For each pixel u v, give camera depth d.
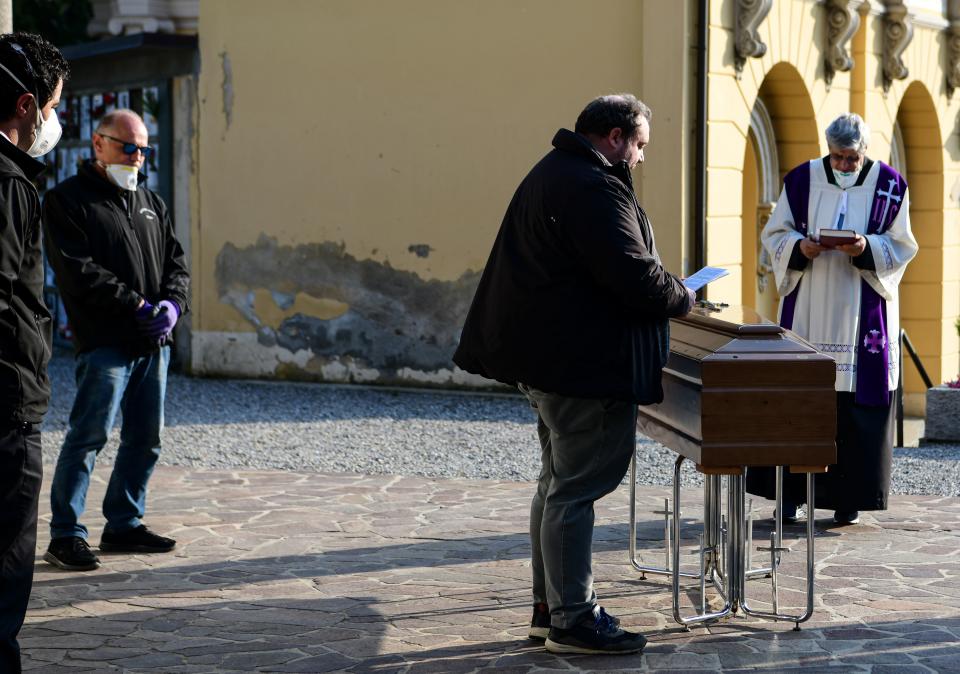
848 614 7.43
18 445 5.32
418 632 7.20
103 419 8.57
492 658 6.73
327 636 7.14
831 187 10.09
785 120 19.86
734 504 7.26
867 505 9.73
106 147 8.62
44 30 22.92
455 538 9.44
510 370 6.68
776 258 10.12
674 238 16.52
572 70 16.92
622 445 6.72
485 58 17.39
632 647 6.73
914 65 22.80
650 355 6.63
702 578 7.33
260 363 19.16
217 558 8.85
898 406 14.75
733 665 6.56
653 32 16.34
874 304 9.88
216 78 19.20
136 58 20.14
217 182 19.30
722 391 6.57
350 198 18.38
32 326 5.34
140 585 8.18
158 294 8.96
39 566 8.63
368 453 13.11
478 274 17.62
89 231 8.54
